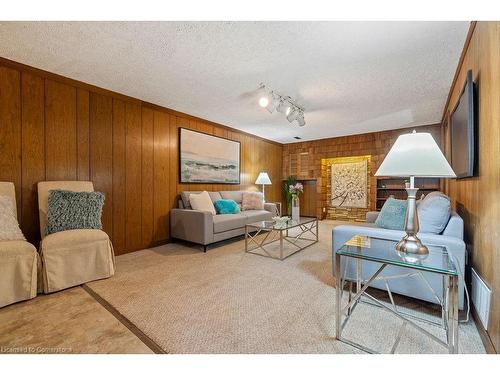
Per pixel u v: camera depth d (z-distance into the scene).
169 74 2.49
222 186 4.70
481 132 1.54
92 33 1.80
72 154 2.65
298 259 2.86
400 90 2.90
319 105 3.43
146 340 1.38
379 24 1.69
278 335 1.42
